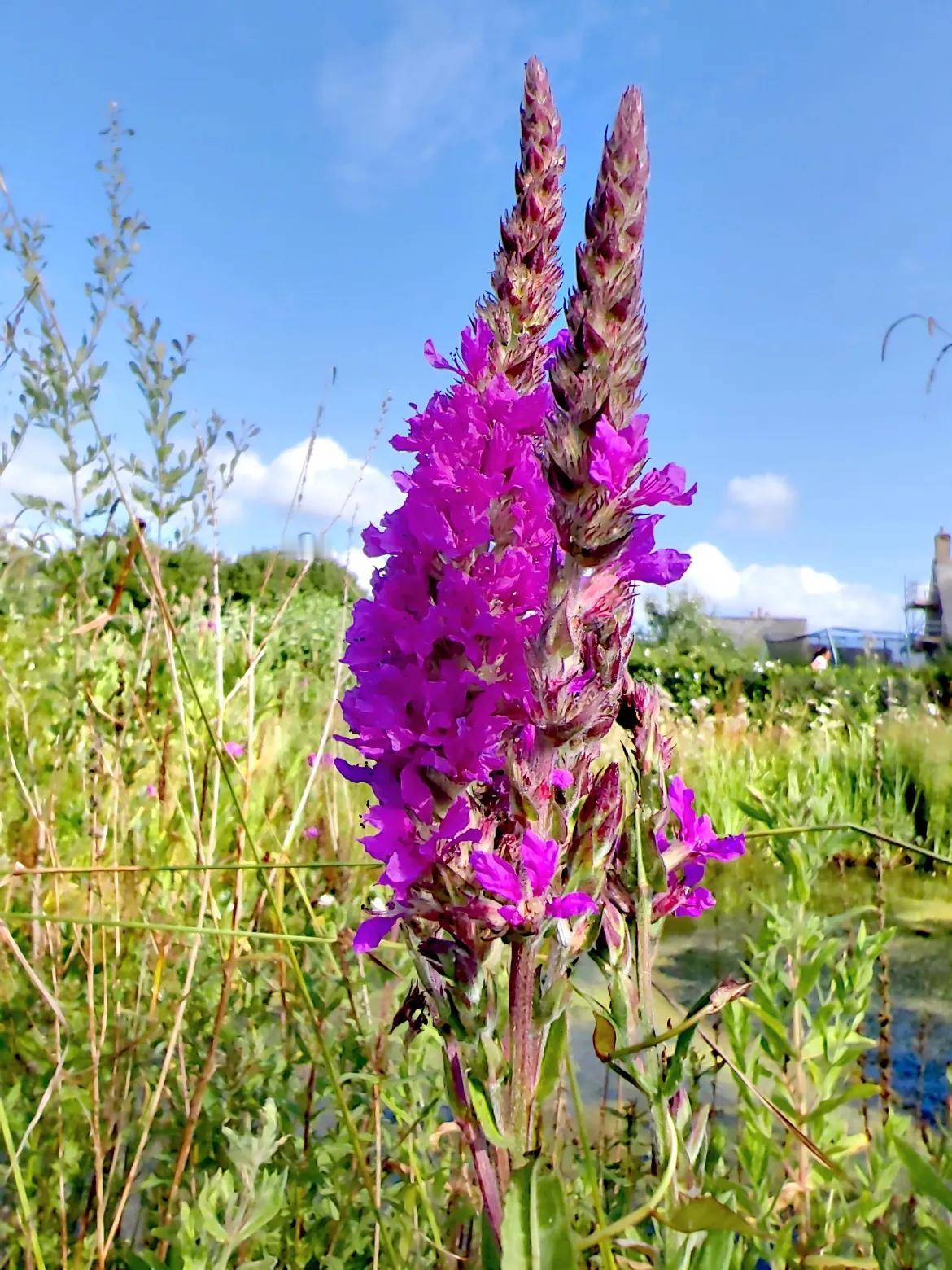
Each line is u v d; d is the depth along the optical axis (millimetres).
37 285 335
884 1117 360
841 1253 291
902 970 675
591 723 177
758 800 373
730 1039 336
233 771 484
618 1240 236
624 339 178
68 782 459
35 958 361
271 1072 345
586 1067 519
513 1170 174
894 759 1117
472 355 224
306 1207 317
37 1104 332
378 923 184
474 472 191
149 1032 351
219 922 332
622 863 220
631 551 190
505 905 176
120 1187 327
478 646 185
